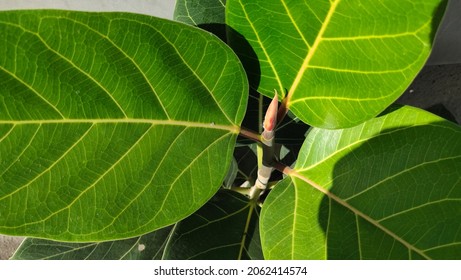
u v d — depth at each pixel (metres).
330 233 0.37
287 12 0.34
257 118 0.47
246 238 0.43
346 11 0.32
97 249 0.49
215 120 0.37
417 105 0.71
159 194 0.36
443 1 0.30
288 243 0.38
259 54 0.36
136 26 0.34
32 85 0.33
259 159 0.42
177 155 0.36
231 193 0.44
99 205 0.35
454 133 0.36
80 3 0.73
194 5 0.44
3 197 0.34
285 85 0.36
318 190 0.38
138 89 0.35
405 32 0.32
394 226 0.37
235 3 0.34
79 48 0.33
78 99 0.34
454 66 0.71
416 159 0.37
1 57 0.32
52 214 0.35
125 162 0.36
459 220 0.36
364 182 0.37
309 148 0.39
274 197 0.39
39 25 0.32
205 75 0.36
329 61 0.34
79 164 0.35
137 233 0.36
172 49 0.35
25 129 0.33
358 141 0.38
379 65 0.33
